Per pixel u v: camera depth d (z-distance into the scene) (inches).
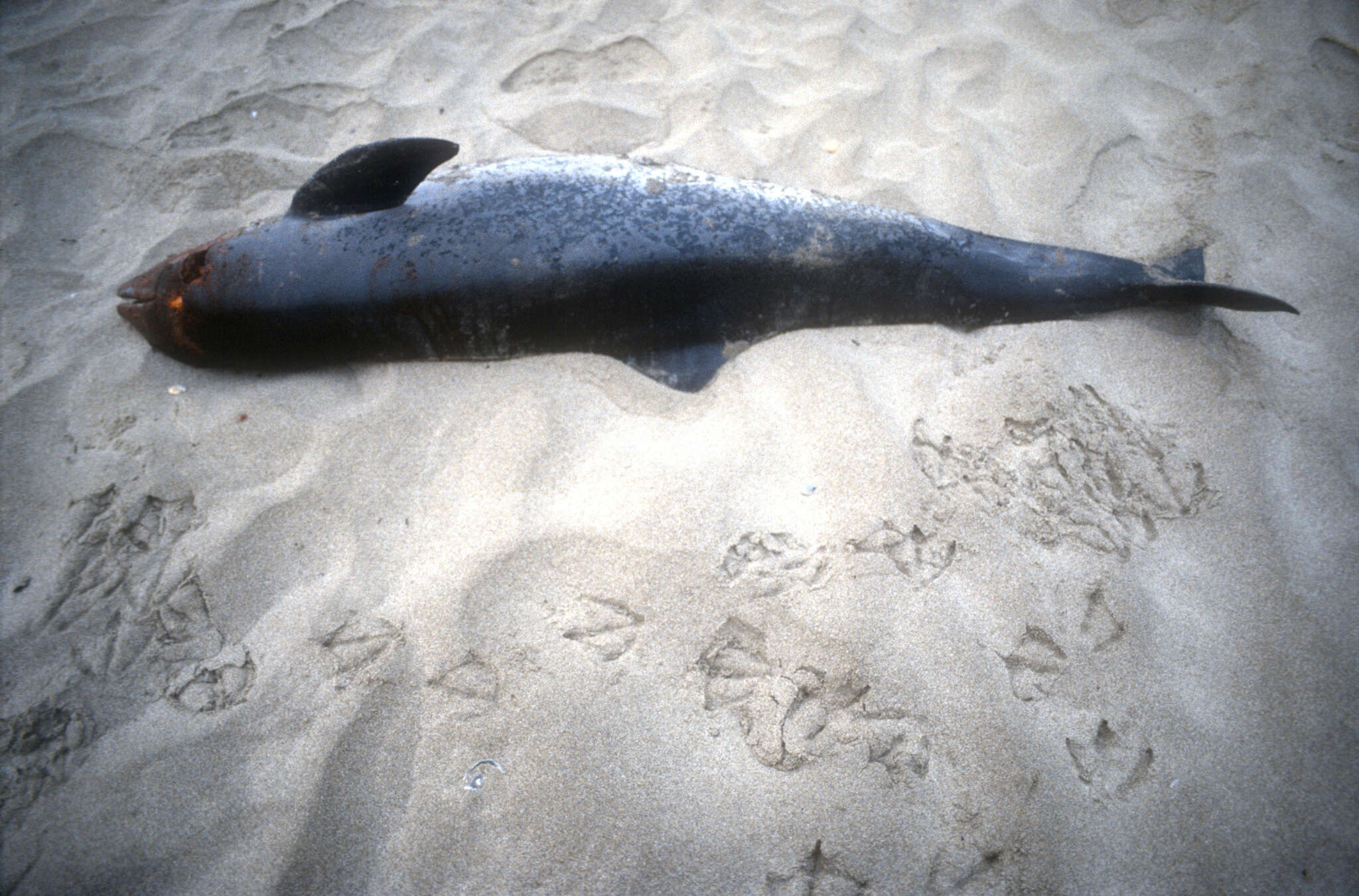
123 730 31.5
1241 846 29.8
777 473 37.1
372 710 31.8
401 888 29.1
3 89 54.1
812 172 50.3
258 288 39.9
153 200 49.0
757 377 40.6
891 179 49.4
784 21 60.4
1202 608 34.3
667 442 38.4
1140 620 34.0
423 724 31.6
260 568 35.2
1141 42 55.8
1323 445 38.0
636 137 53.2
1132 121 51.6
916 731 31.6
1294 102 50.9
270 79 55.6
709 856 29.5
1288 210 46.2
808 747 31.4
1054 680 32.9
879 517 35.9
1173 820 30.3
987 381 40.5
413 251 39.8
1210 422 39.2
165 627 33.9
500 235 40.1
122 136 51.8
